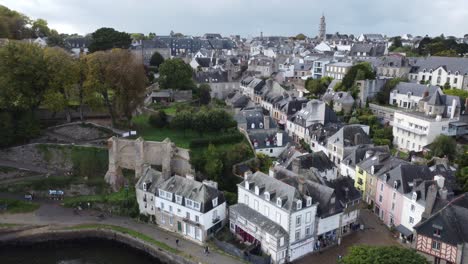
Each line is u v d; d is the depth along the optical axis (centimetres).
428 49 18075
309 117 11044
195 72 15362
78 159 8962
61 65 9325
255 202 7062
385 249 5131
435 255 5919
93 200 8231
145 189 7794
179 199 7250
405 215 7112
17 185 8519
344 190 7269
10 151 9194
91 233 7506
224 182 8475
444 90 12044
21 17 16412
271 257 6419
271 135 9969
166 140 8581
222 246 6850
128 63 9462
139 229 7544
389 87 12756
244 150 9031
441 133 9862
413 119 10169
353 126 9869
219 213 7338
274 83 14000
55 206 8244
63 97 9400
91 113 10512
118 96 9612
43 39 16350
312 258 6594
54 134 9606
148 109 10925
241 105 12975
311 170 7719
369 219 7838
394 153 10106
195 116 9475
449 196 6925
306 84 15275
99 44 14575
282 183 6762
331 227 6938
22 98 9125
